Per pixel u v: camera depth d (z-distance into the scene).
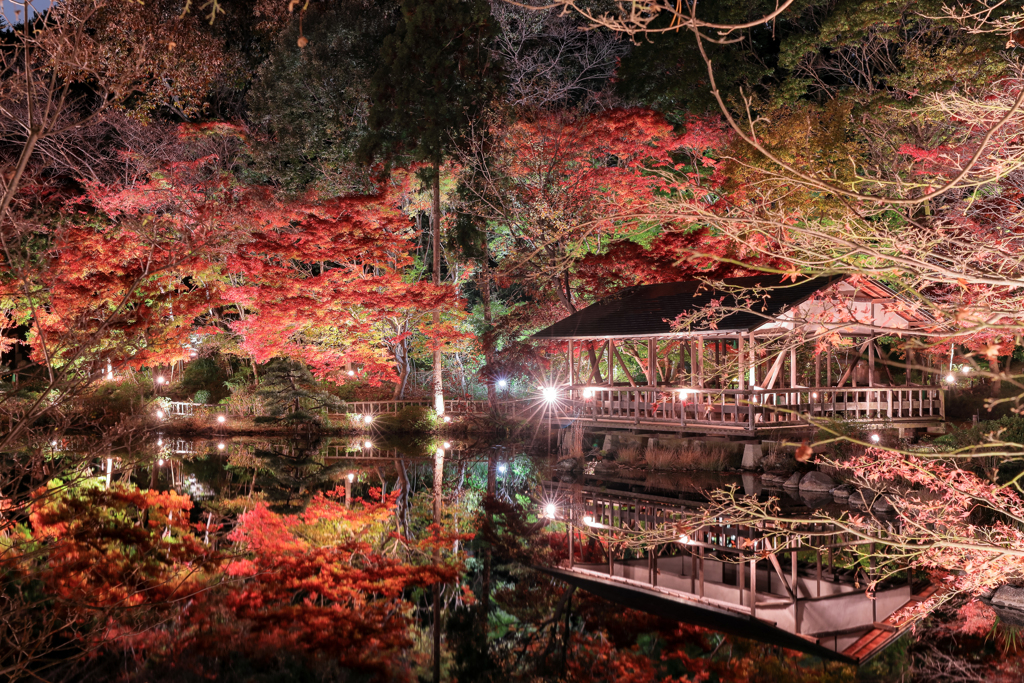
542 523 16.69
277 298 28.08
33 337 21.94
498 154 29.55
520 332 28.91
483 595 11.79
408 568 13.08
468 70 31.12
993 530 8.41
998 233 10.77
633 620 10.74
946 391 25.78
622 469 22.80
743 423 21.56
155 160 31.22
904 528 8.81
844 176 21.75
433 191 31.28
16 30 4.75
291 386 29.83
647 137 27.11
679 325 6.19
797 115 23.36
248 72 38.22
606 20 3.62
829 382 22.98
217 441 27.62
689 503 18.41
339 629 10.10
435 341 29.75
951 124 20.83
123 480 18.72
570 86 37.91
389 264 30.38
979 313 4.62
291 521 16.08
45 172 33.16
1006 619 10.12
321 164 36.75
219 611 10.52
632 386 24.19
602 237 28.03
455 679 8.54
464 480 21.55
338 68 36.81
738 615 10.85
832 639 9.80
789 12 28.44
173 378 34.53
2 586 10.38
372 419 30.19
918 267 4.58
